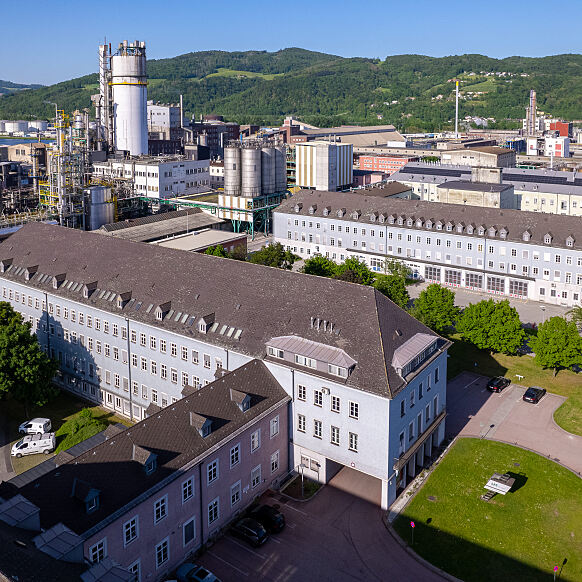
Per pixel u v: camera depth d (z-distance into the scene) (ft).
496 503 232.53
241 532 213.87
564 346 326.24
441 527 220.23
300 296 263.90
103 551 174.60
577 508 229.66
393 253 536.42
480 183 627.46
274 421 239.50
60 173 571.69
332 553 207.92
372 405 222.69
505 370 346.74
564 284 453.99
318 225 574.15
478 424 288.92
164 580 195.83
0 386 278.87
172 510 196.34
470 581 195.52
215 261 299.38
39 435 270.26
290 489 242.17
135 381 300.81
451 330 403.75
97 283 318.24
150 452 191.72
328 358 233.76
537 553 207.51
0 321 304.50
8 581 122.42
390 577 197.26
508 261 477.36
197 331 274.36
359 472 254.68
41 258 352.90
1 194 610.65
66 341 329.72
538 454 263.70
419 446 243.19
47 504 172.65
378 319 238.89
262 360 249.75
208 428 211.61
